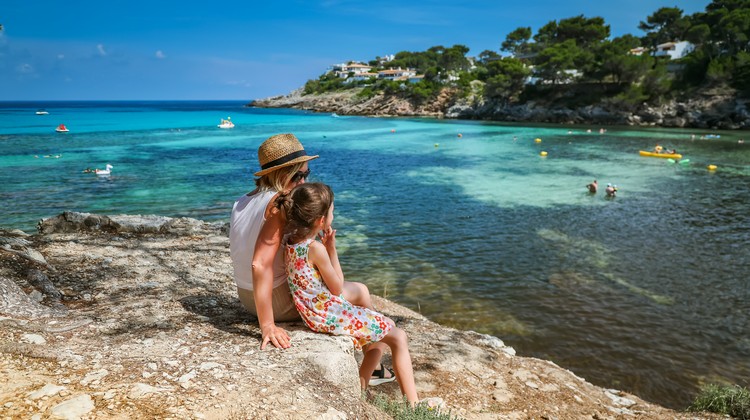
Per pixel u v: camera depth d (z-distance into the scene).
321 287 2.93
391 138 55.91
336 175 29.86
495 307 10.86
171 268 5.41
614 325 10.05
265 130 63.25
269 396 2.24
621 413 5.23
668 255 14.65
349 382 2.68
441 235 16.70
